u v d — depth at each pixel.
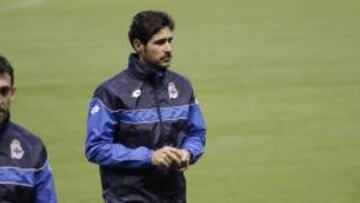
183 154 21.69
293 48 93.81
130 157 21.89
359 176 41.62
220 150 47.97
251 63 83.44
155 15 22.28
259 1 147.62
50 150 48.19
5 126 18.72
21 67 84.62
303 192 39.22
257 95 65.38
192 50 95.00
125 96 22.39
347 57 85.06
